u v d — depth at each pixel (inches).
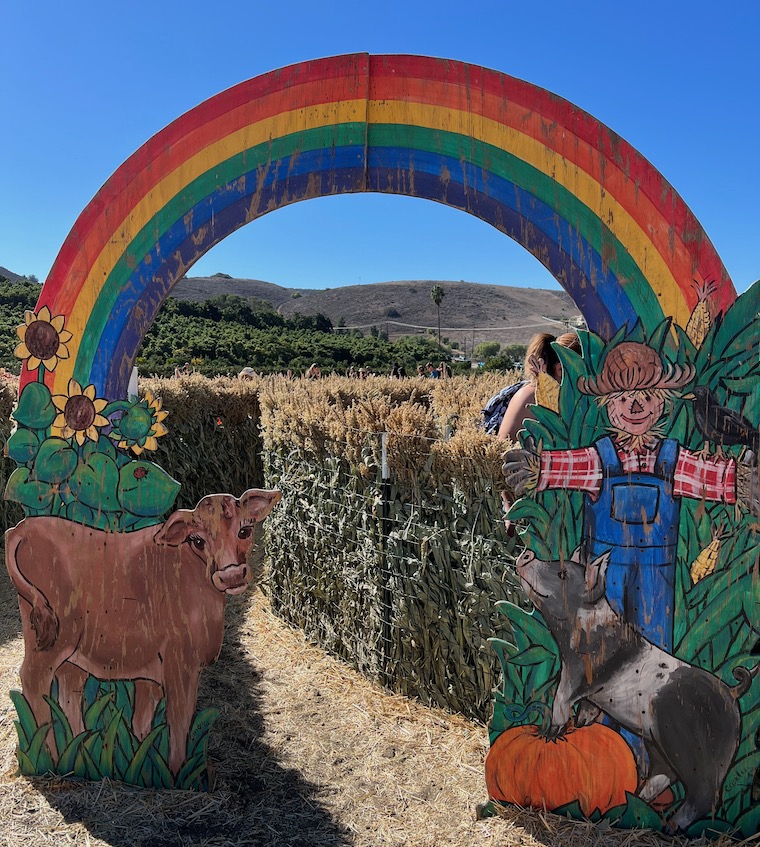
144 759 110.7
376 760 122.8
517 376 320.5
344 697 146.9
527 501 100.8
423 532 139.5
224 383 339.9
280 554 189.6
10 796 106.6
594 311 96.4
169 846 97.9
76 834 99.2
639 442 97.5
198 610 108.0
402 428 142.8
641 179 93.3
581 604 100.7
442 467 136.1
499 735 105.0
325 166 100.1
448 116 97.6
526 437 100.3
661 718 100.4
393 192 100.0
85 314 105.5
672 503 97.7
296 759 123.1
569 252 95.9
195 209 102.4
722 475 96.3
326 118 99.3
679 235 93.2
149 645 108.9
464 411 193.0
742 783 100.6
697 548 97.7
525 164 96.1
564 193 95.3
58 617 109.3
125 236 103.8
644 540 98.5
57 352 106.1
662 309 94.7
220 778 115.9
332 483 163.8
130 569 108.0
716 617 98.4
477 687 134.6
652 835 101.1
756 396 95.0
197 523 107.4
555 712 103.0
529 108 95.5
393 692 147.9
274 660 166.1
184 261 103.4
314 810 108.1
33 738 111.1
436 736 130.9
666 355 95.4
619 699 101.2
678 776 101.0
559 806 104.2
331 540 165.5
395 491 146.2
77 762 111.1
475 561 130.5
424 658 142.3
